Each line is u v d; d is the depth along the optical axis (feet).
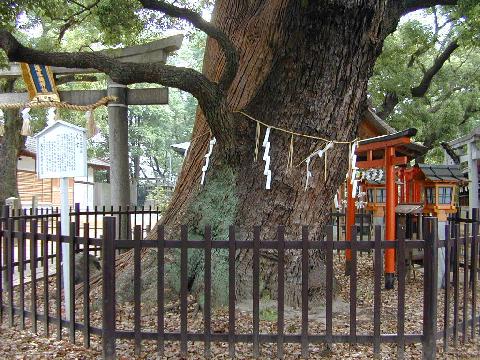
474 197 48.75
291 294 17.98
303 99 17.20
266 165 17.35
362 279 26.45
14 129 54.29
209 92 16.31
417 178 25.21
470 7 27.35
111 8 29.32
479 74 63.93
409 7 24.56
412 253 24.91
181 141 128.88
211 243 12.95
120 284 18.86
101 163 98.32
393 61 53.06
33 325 15.24
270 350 13.88
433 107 66.74
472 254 15.29
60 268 14.44
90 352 13.71
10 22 23.99
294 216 17.89
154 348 13.98
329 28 16.19
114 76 15.88
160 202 72.23
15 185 54.85
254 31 20.30
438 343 14.79
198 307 17.19
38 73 31.22
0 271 16.76
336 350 14.14
